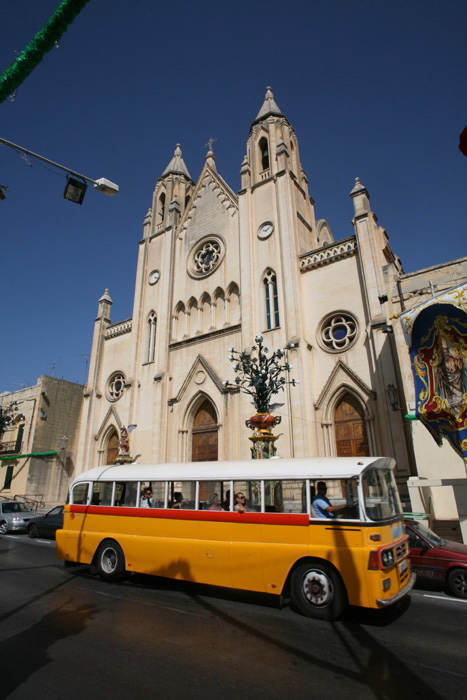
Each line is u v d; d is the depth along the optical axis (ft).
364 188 79.00
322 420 70.54
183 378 91.61
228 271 92.84
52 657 19.16
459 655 19.69
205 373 86.53
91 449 103.81
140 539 33.50
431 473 51.21
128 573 36.19
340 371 71.67
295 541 26.73
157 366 96.07
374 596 23.57
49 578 36.14
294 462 29.17
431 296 58.95
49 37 16.78
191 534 31.04
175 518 32.17
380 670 18.10
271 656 19.48
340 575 24.90
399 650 20.27
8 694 15.70
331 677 17.40
